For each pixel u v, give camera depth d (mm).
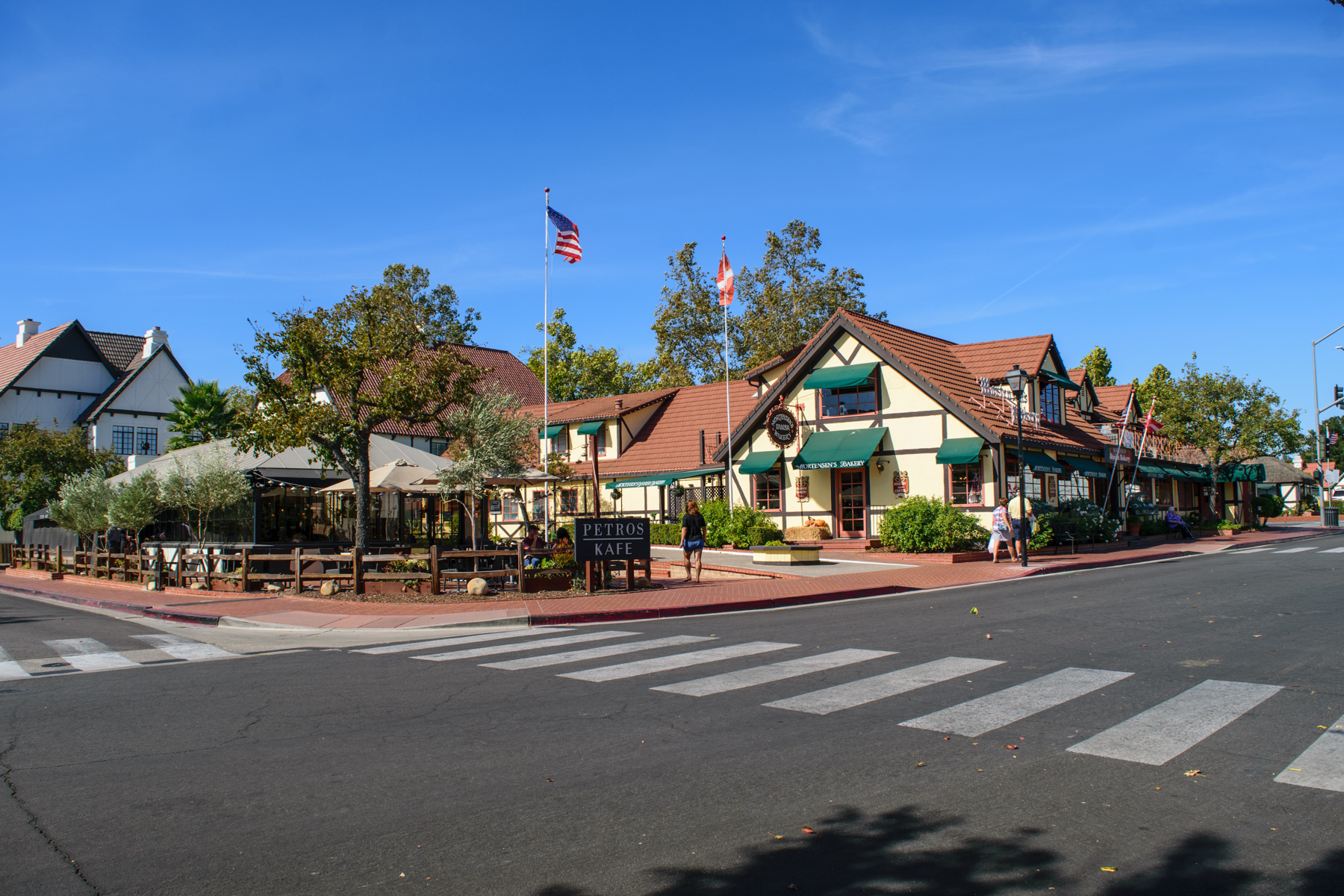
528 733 6801
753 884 4121
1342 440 70562
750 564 24016
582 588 17516
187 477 24359
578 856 4461
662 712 7406
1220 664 8977
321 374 20016
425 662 10172
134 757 6316
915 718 7035
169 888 4160
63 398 50156
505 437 20516
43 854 4566
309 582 19578
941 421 28516
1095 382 69438
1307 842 4477
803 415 31484
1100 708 7230
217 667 10250
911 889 4043
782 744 6379
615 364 66125
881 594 17859
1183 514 42625
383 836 4770
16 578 29016
